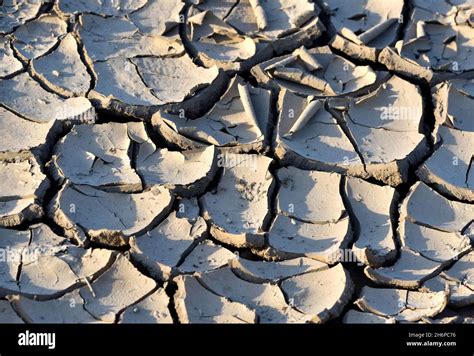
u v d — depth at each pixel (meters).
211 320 4.29
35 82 5.36
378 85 5.37
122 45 5.57
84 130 5.09
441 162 5.06
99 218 4.71
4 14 5.69
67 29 5.61
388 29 5.68
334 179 4.92
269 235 4.67
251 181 4.91
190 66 5.45
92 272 4.46
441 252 4.64
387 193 4.86
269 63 5.42
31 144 5.01
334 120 5.19
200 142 5.08
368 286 4.49
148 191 4.82
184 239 4.63
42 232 4.65
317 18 5.65
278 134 5.09
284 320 4.30
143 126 5.11
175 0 5.79
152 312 4.34
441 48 5.63
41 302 4.35
